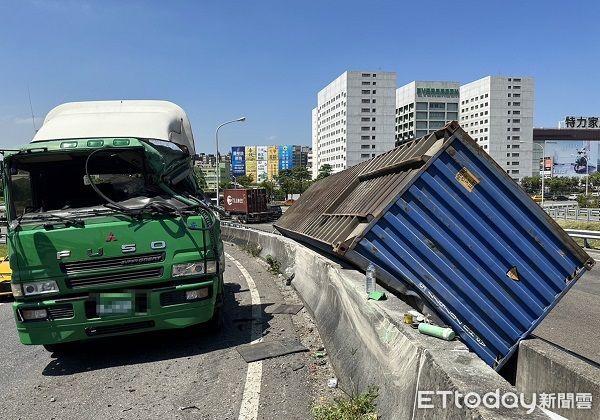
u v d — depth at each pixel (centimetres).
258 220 4556
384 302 430
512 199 485
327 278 659
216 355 585
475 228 484
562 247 485
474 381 260
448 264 482
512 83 13762
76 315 540
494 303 482
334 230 661
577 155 14700
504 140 13862
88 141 578
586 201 5491
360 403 364
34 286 532
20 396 485
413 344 327
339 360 495
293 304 833
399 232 482
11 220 563
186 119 803
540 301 486
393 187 517
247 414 419
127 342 659
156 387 493
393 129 13612
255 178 16612
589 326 737
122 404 453
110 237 545
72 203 614
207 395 465
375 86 13438
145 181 617
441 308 479
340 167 13962
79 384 512
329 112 15100
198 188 834
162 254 560
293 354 575
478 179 483
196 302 573
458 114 15112
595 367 355
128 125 689
